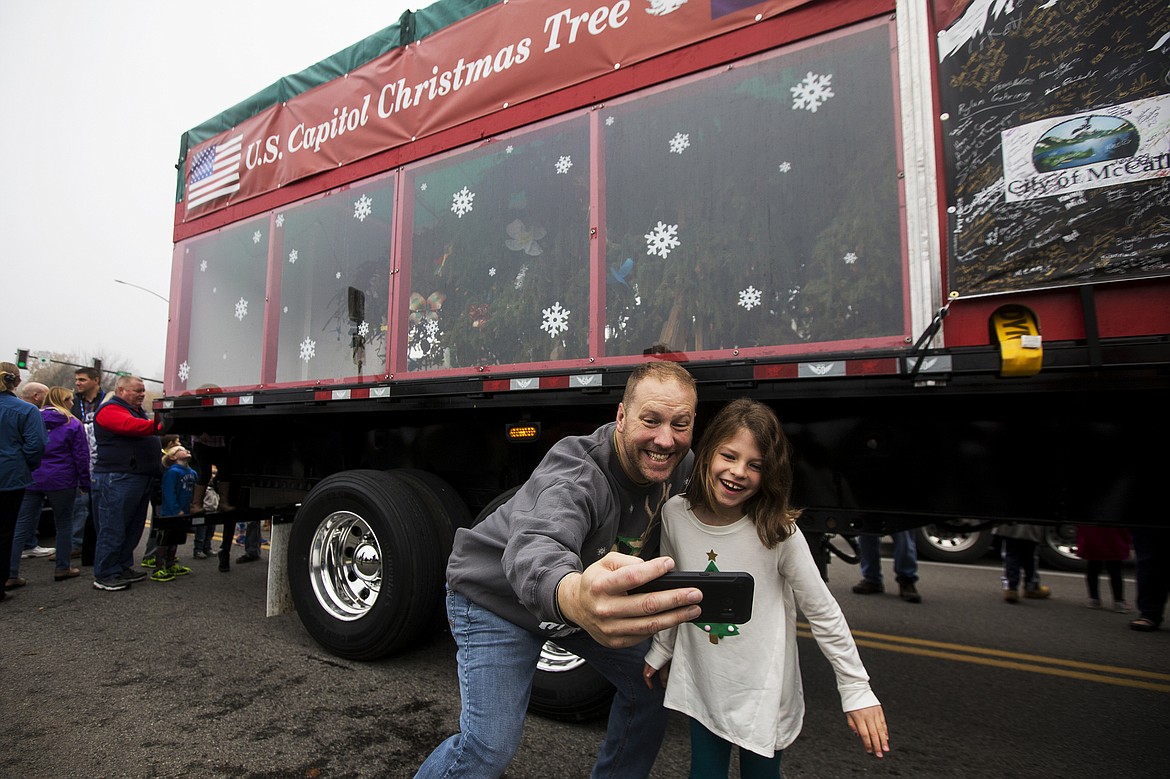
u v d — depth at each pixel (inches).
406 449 150.3
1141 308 74.8
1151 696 126.2
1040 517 83.1
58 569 212.8
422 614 125.8
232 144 182.5
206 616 168.9
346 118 154.6
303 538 142.3
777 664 63.2
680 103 106.9
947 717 116.7
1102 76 77.0
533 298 119.6
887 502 92.7
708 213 102.7
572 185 117.2
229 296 177.3
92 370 281.3
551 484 61.1
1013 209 81.0
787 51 98.0
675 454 62.3
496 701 60.6
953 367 80.4
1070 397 82.4
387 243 143.1
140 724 105.8
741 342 98.0
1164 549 169.5
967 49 85.1
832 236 92.7
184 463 234.7
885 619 182.7
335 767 92.7
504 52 128.1
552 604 47.8
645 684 70.8
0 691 119.3
